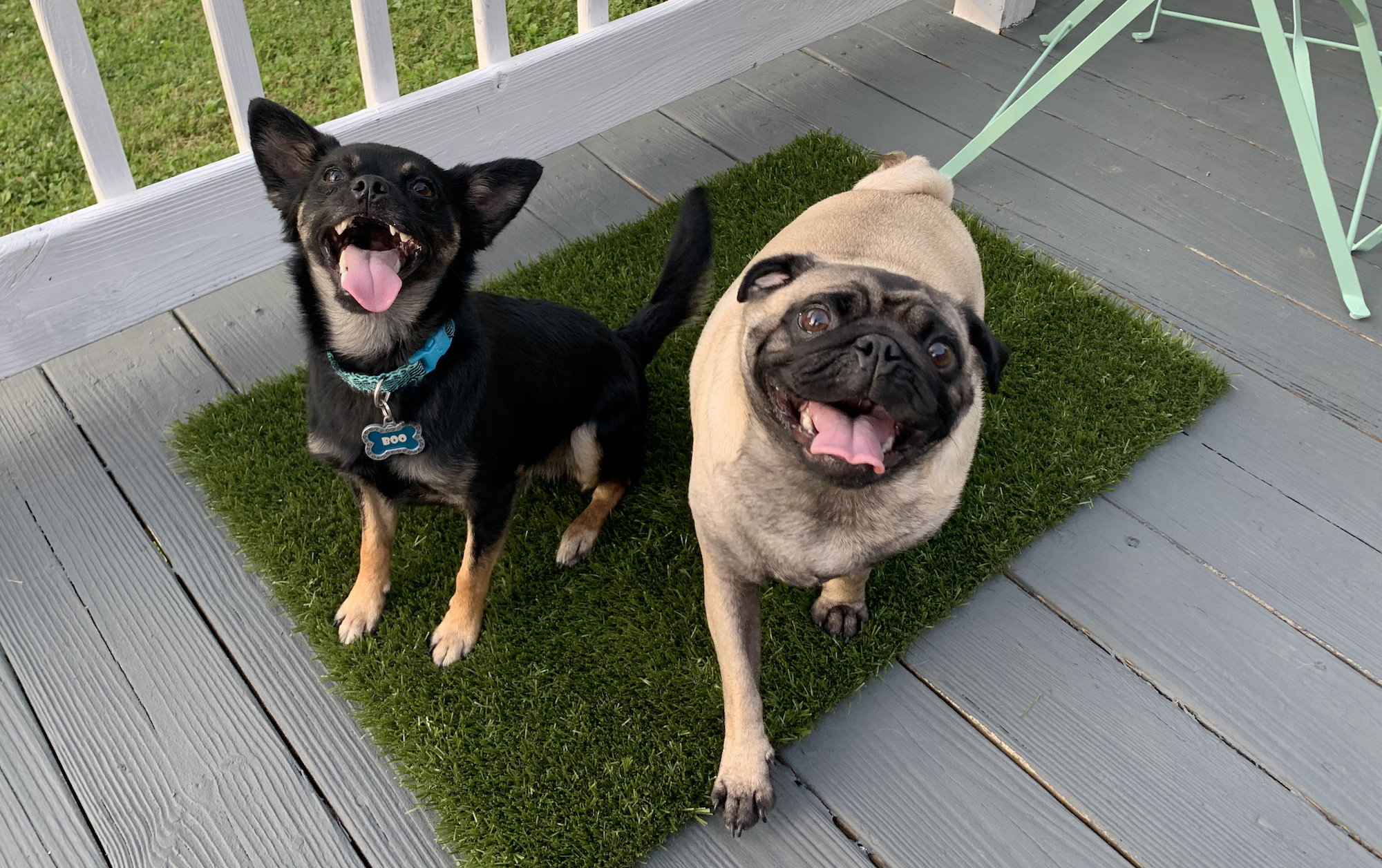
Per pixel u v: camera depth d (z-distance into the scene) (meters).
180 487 0.99
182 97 1.50
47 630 0.87
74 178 1.36
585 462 0.95
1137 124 1.49
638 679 0.85
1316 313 1.21
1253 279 1.25
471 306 0.84
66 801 0.77
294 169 0.82
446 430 0.79
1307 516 1.00
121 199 1.02
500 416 0.83
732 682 0.77
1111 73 1.58
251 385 1.09
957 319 0.69
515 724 0.82
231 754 0.81
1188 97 1.54
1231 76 1.58
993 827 0.78
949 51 1.63
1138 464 1.04
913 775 0.81
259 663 0.86
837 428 0.64
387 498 0.83
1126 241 1.30
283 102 1.49
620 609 0.91
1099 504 1.01
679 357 1.14
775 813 0.78
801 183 1.33
